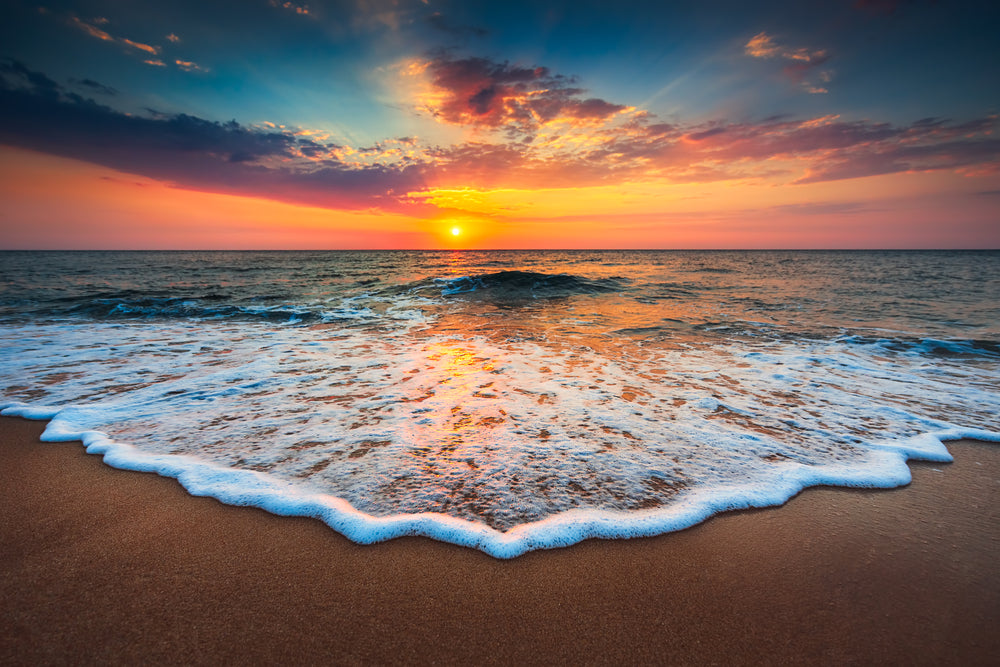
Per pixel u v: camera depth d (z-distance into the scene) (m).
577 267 31.06
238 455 3.15
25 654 1.59
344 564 2.07
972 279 20.97
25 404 4.18
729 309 10.95
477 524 2.35
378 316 10.14
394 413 3.98
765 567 2.08
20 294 13.96
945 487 2.79
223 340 7.37
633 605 1.86
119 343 7.10
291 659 1.59
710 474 2.91
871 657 1.62
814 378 5.17
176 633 1.69
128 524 2.36
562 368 5.55
